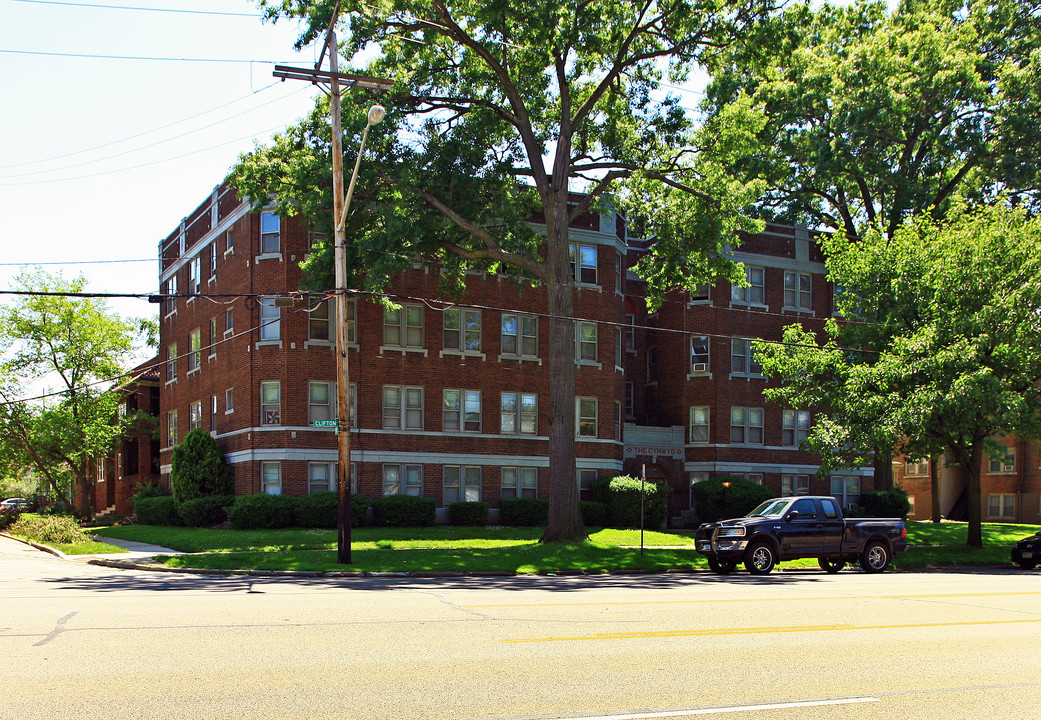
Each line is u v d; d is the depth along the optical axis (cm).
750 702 755
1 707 699
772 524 2270
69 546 2888
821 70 4094
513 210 3081
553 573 2280
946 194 4375
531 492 3897
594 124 3125
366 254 2786
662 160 3103
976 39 4194
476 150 2869
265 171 2839
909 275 3194
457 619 1184
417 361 3706
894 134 4078
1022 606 1448
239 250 3697
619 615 1245
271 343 3506
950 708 753
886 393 3036
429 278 3762
